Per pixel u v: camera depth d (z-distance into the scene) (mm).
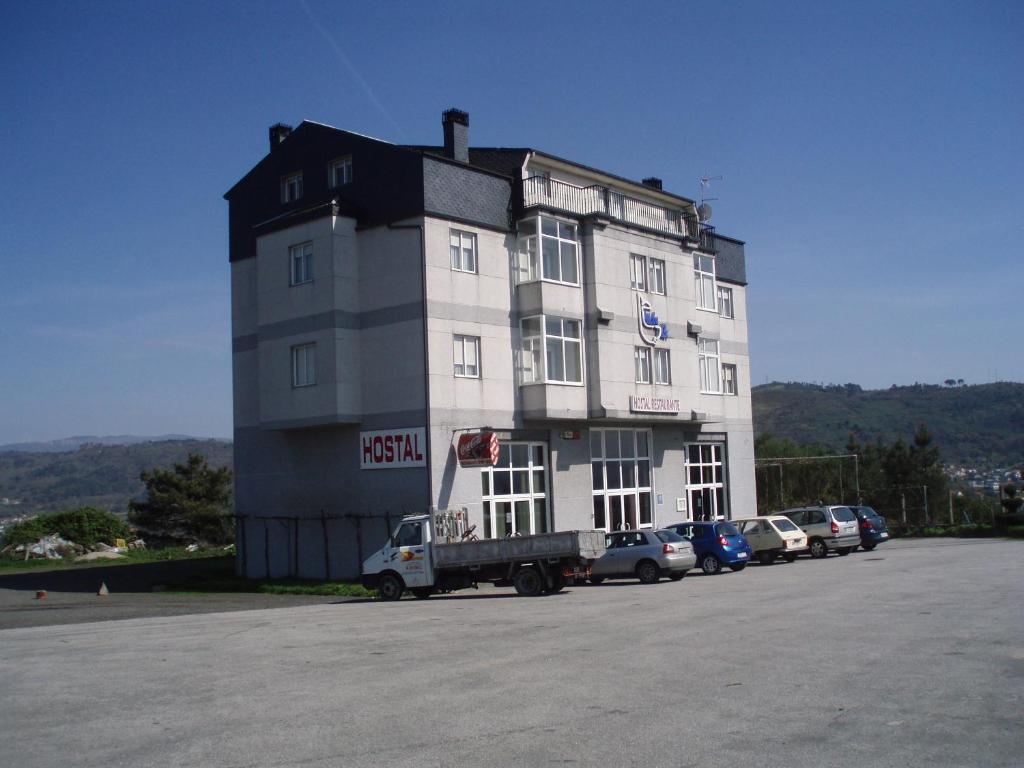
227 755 8070
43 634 17828
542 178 33406
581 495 34250
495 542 23344
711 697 9734
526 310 32500
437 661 12555
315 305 30875
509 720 9016
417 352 29469
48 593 31281
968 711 8867
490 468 31000
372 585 24578
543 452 33188
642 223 37312
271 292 32219
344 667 12344
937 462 70688
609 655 12516
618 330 34969
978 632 13547
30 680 12094
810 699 9523
